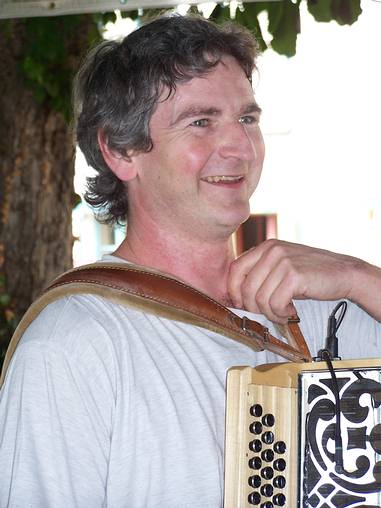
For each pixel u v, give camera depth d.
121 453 2.53
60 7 4.48
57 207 6.13
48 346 2.54
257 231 13.05
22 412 2.51
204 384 2.65
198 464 2.56
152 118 2.76
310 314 3.00
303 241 13.03
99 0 4.45
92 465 2.50
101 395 2.53
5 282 6.02
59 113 6.07
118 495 2.52
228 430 2.52
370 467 2.44
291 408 2.50
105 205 3.04
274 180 13.06
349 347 3.02
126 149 2.81
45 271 6.08
